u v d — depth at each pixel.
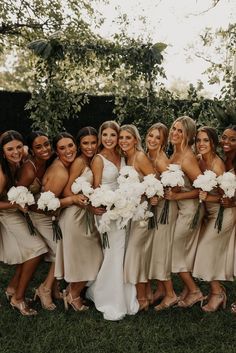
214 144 4.21
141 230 4.07
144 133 6.59
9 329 3.83
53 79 6.29
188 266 4.29
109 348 3.55
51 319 3.98
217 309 4.28
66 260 4.11
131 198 3.92
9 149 3.95
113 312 4.09
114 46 6.29
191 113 6.67
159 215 4.16
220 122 6.32
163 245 4.17
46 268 5.53
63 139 4.12
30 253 4.04
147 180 3.97
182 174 4.00
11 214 4.05
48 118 6.34
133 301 4.20
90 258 4.18
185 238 4.25
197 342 3.67
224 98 6.50
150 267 4.21
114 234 4.14
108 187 4.03
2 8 11.90
